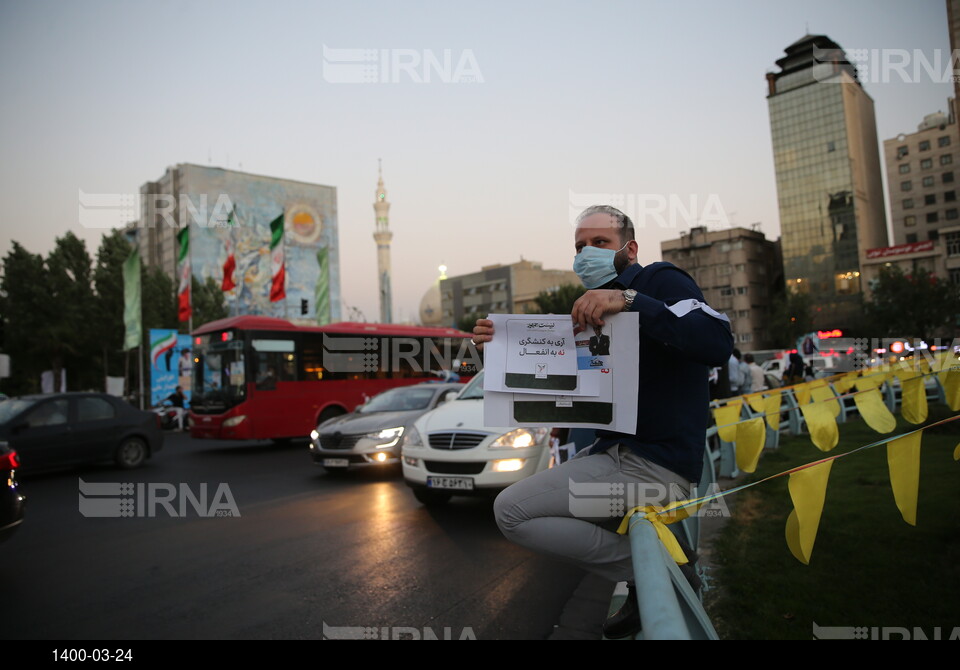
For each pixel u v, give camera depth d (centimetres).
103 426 1181
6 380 3347
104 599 469
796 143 8225
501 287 9762
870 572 403
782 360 3117
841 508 564
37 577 529
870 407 311
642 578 124
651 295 211
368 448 1012
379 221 10569
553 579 491
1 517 522
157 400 2541
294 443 1720
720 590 395
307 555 573
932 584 376
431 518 712
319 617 420
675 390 212
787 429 1212
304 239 9269
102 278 3197
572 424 194
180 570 538
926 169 8681
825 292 7906
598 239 234
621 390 189
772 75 8500
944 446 841
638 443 212
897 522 507
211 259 8400
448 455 720
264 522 716
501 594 458
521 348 201
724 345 188
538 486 215
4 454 535
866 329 5278
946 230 7044
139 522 735
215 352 1549
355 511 762
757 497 654
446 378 1875
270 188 9044
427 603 443
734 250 7925
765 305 8081
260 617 423
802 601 366
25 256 3059
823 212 8000
